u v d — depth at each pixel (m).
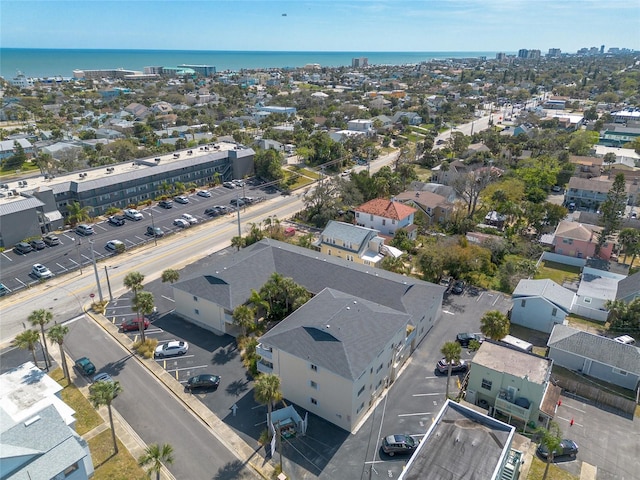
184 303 58.91
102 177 97.62
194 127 178.62
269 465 38.03
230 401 45.22
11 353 52.34
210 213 98.69
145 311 51.62
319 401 43.06
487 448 32.94
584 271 71.12
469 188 106.75
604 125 181.62
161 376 48.69
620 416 44.81
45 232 86.69
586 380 49.50
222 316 55.28
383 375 46.56
